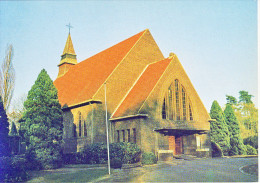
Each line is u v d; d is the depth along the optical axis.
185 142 35.69
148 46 41.28
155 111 32.53
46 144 28.83
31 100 29.84
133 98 34.78
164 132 32.28
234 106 68.38
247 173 19.81
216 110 45.22
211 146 38.25
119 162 25.64
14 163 23.17
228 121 47.69
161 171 22.75
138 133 30.89
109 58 42.09
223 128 44.28
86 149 31.83
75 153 32.91
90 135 34.09
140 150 30.12
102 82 36.00
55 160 29.08
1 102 27.00
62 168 29.22
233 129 47.16
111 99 35.75
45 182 22.22
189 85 36.56
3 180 22.19
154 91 32.91
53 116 30.25
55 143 29.78
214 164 25.36
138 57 39.62
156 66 37.69
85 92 37.53
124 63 37.84
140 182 19.08
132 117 32.03
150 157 29.06
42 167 28.16
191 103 36.31
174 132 33.81
